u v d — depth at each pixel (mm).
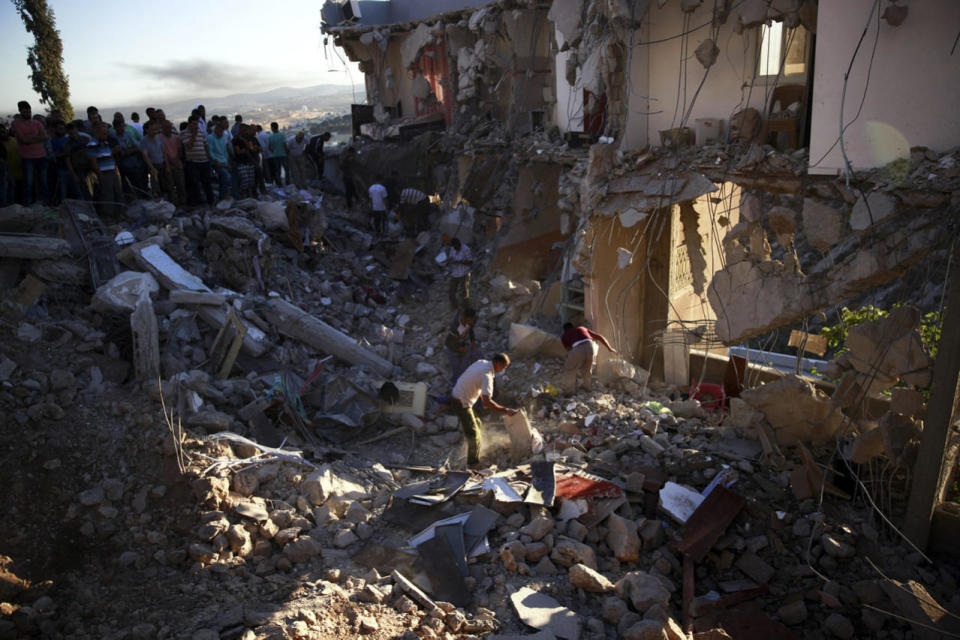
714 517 6895
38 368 7695
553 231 14047
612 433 8586
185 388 7895
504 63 15461
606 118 10680
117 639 5191
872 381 6988
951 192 6238
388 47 20297
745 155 8344
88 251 9852
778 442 8016
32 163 10633
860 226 6887
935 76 6617
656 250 11414
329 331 10273
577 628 5410
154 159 12375
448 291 14086
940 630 5461
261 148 15461
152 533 6203
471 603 5781
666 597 5656
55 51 21688
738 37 8703
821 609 6023
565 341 9648
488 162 15234
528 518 6793
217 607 5535
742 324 8391
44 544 5961
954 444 6629
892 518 6816
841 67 7211
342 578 5969
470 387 7852
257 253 11445
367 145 19234
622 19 9180
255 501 6672
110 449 6910
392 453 8555
